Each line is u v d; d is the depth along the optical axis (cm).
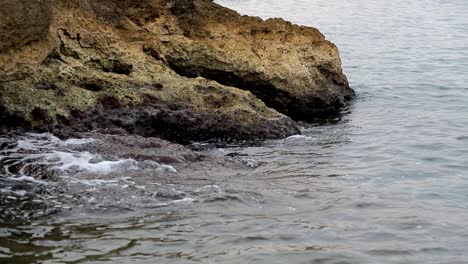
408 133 1817
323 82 2131
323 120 1984
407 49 3231
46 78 1581
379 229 1136
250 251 1033
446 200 1299
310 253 1031
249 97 1775
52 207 1177
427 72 2678
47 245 1037
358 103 2191
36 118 1507
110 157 1395
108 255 1009
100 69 1741
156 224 1127
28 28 1338
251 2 5066
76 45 1717
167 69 1792
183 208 1195
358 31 3794
